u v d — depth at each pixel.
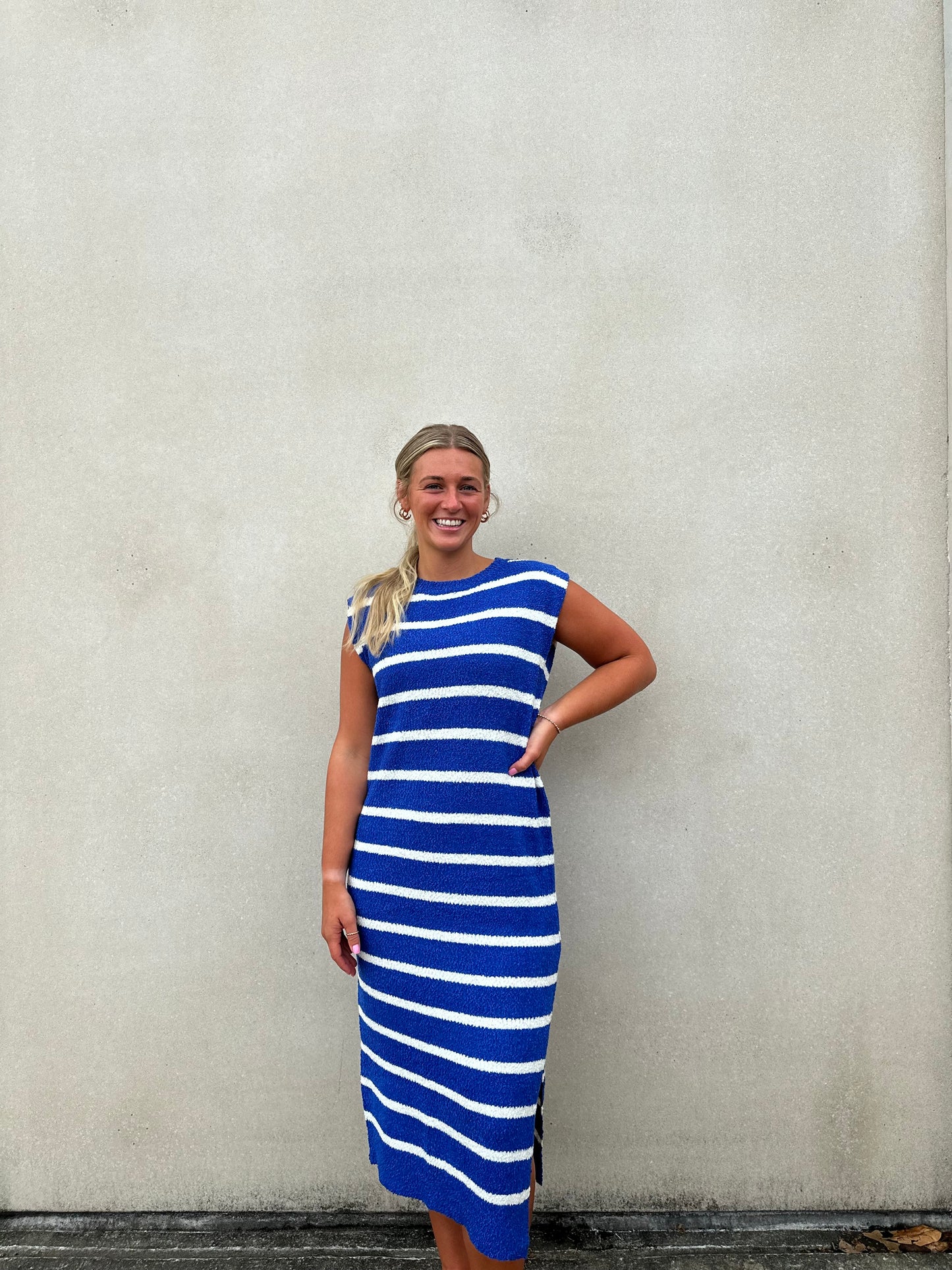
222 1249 1.96
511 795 1.52
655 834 2.00
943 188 1.98
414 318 2.03
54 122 2.04
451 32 2.01
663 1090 2.01
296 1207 2.04
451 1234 1.62
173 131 2.04
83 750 2.05
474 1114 1.44
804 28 1.98
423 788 1.54
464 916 1.48
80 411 2.05
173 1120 2.04
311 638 2.04
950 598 1.96
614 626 1.65
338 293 2.03
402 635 1.60
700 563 2.00
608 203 2.00
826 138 1.98
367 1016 1.64
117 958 2.05
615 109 2.00
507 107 2.01
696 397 2.00
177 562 2.05
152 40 2.04
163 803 2.05
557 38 2.00
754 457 2.00
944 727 1.98
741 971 2.00
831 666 1.99
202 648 2.05
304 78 2.03
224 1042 2.04
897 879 1.99
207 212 2.04
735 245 1.99
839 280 1.99
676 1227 1.97
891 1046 1.99
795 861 1.99
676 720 2.00
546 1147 2.01
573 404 2.01
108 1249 1.97
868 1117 1.99
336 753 1.71
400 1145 1.57
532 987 1.46
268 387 2.04
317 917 2.04
